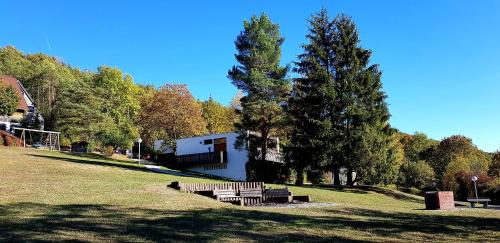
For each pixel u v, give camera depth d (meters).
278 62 45.00
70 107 52.44
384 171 38.25
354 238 11.71
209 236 10.76
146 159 58.31
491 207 27.20
